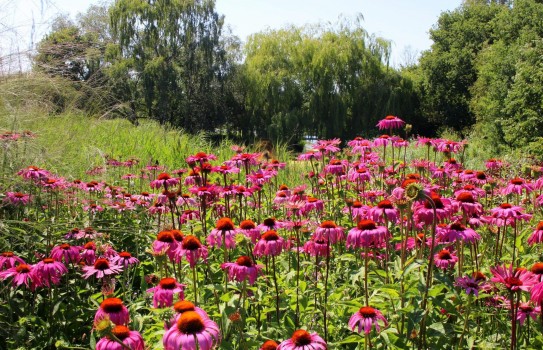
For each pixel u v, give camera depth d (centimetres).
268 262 358
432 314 283
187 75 3569
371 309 248
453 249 338
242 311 275
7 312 332
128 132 1130
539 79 1939
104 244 401
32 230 423
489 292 303
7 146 477
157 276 339
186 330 191
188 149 1020
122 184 712
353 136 3344
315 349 210
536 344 280
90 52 784
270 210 511
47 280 315
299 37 3469
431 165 564
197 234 358
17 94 607
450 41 4091
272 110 3384
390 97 3325
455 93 3838
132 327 284
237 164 471
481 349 263
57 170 569
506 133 1992
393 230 400
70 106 835
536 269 244
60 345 307
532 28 2961
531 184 464
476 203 329
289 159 1000
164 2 3434
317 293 310
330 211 484
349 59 3288
